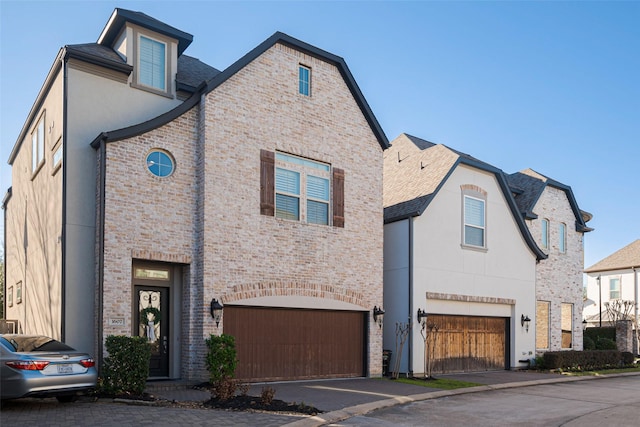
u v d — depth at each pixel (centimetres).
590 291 4138
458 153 2069
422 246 1884
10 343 1024
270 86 1563
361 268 1705
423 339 1845
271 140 1548
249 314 1477
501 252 2153
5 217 2247
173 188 1402
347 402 1234
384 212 1988
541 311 2370
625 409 1280
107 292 1271
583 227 2589
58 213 1383
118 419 941
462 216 2034
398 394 1380
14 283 1973
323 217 1652
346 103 1733
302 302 1559
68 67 1379
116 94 1439
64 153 1342
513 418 1140
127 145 1342
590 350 2441
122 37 1501
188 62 1792
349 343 1683
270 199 1527
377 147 1797
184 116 1439
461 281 1991
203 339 1370
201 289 1388
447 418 1124
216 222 1420
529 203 2373
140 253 1330
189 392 1270
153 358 1393
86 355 1066
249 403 1116
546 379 1845
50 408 1030
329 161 1666
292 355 1550
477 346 2050
